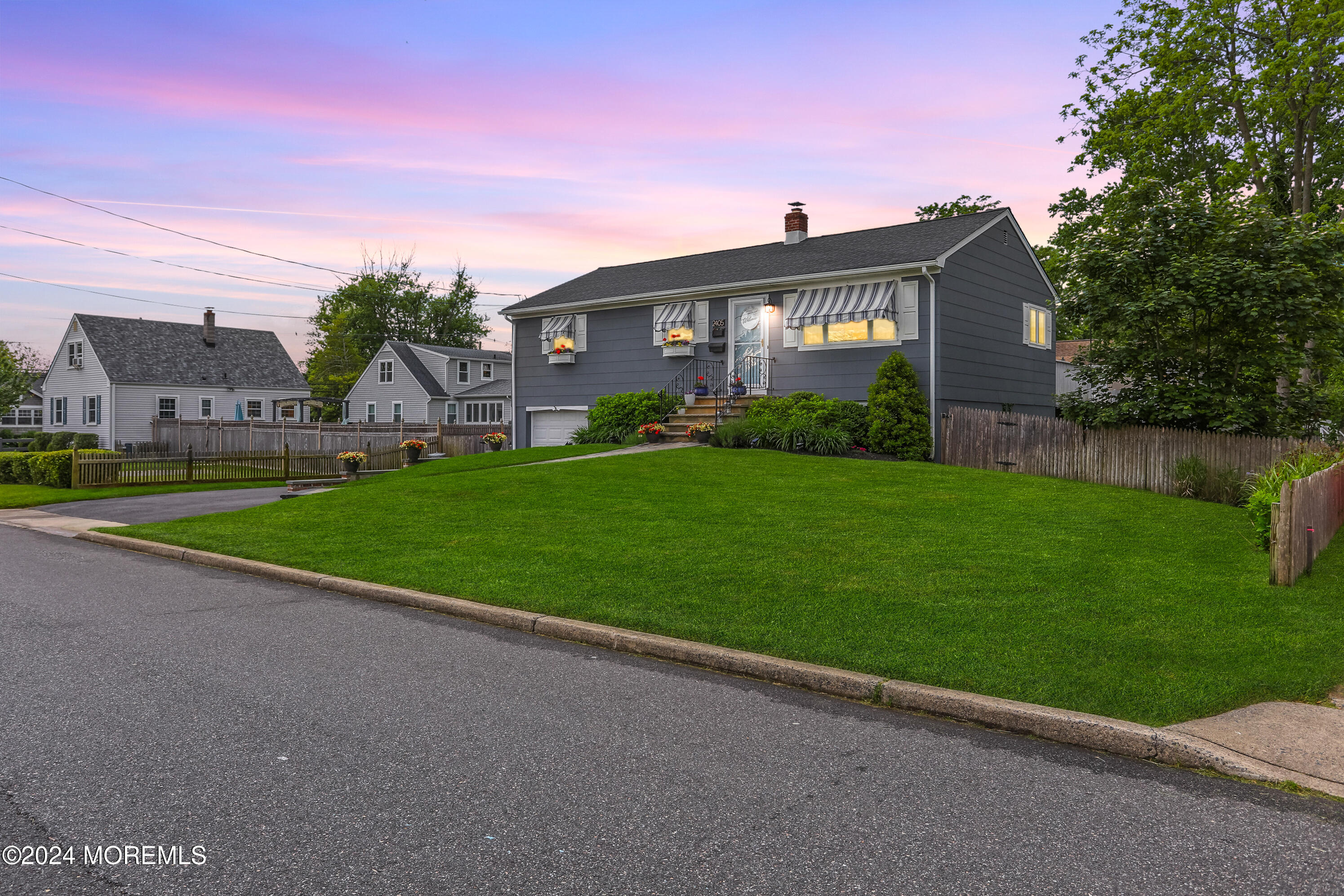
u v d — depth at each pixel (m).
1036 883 2.98
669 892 2.91
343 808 3.56
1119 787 3.81
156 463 21.66
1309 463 10.17
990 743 4.37
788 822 3.45
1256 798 3.69
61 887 2.91
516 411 28.22
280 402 49.25
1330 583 7.49
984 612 6.49
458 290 76.75
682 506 12.12
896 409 19.41
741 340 23.30
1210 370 16.33
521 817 3.48
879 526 10.45
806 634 6.01
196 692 5.12
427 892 2.90
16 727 4.50
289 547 10.19
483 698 5.04
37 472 21.98
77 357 44.41
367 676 5.47
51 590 8.41
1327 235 15.50
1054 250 35.91
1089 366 18.70
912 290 20.27
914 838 3.31
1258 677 5.00
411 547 9.84
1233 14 25.84
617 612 6.70
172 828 3.37
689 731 4.50
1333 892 2.92
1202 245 16.59
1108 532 10.06
